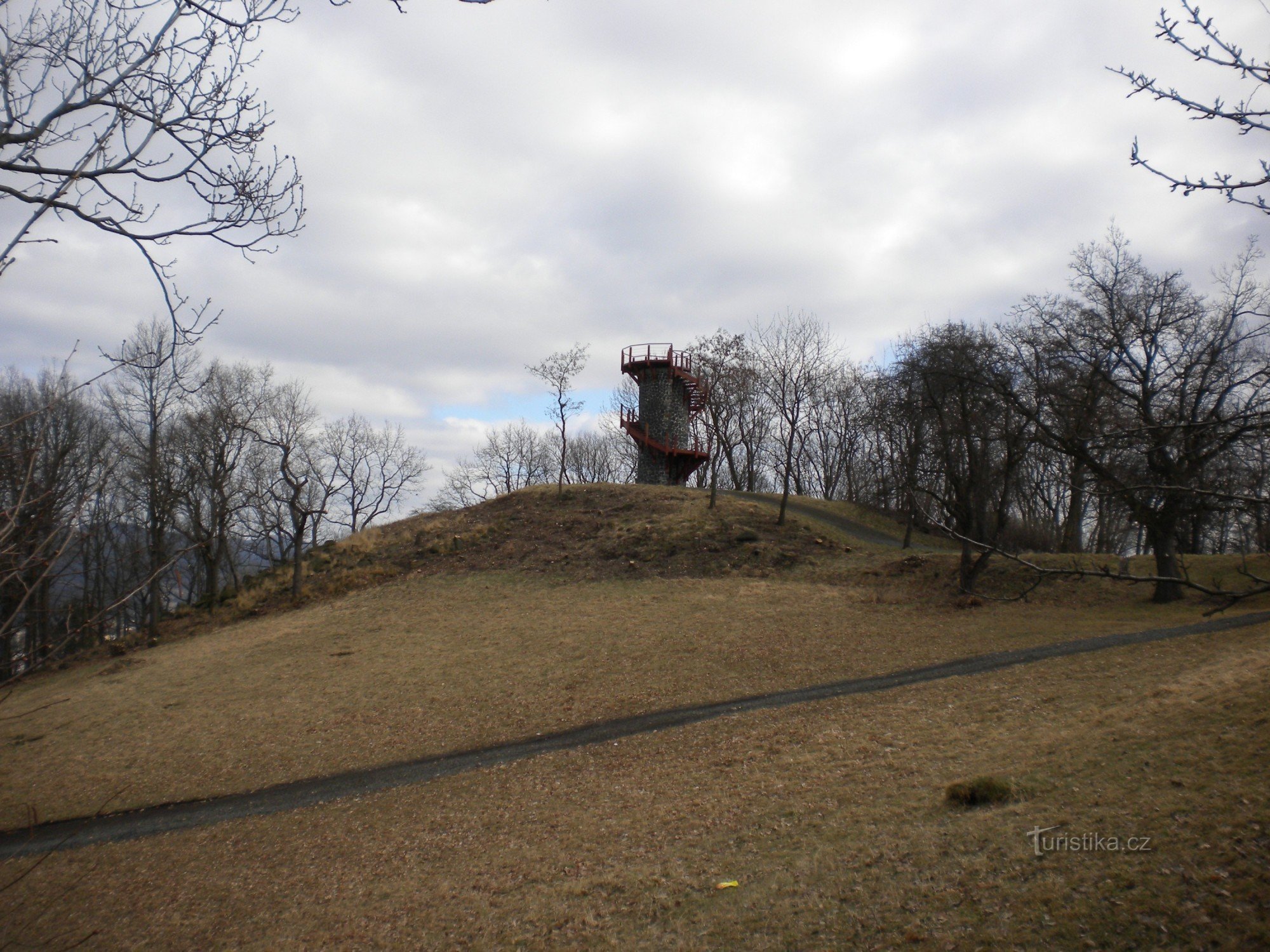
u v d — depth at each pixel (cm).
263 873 1183
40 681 2595
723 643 2158
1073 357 1475
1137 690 1273
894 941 675
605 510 3956
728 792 1190
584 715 1750
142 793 1577
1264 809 707
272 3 461
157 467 1686
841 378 5503
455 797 1395
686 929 793
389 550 3681
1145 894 636
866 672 1823
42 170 429
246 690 2155
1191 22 410
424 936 908
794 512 3950
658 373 4816
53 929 1062
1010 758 1051
